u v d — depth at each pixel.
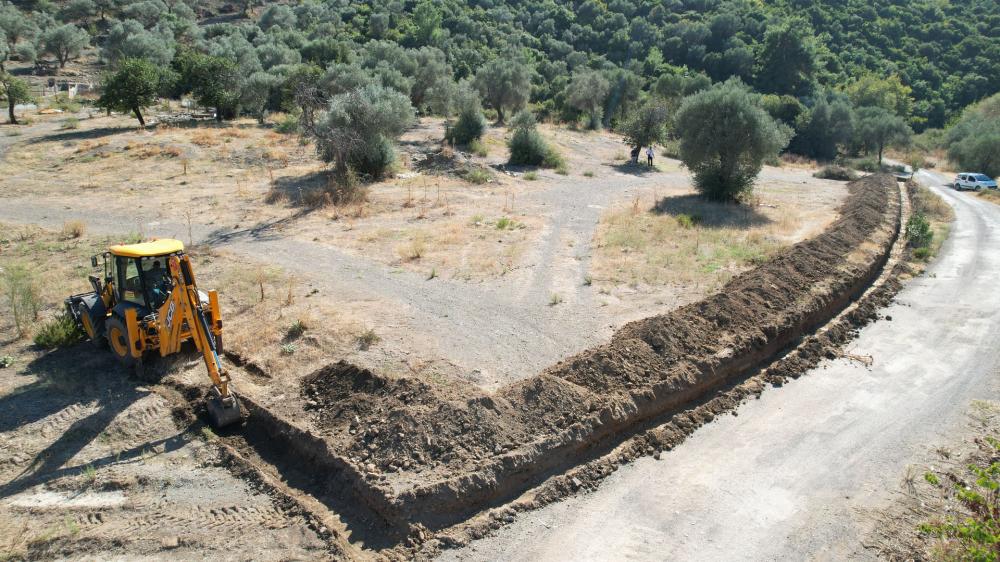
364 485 7.72
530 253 18.09
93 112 45.88
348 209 23.19
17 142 33.31
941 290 17.00
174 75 41.94
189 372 10.86
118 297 10.95
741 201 27.28
